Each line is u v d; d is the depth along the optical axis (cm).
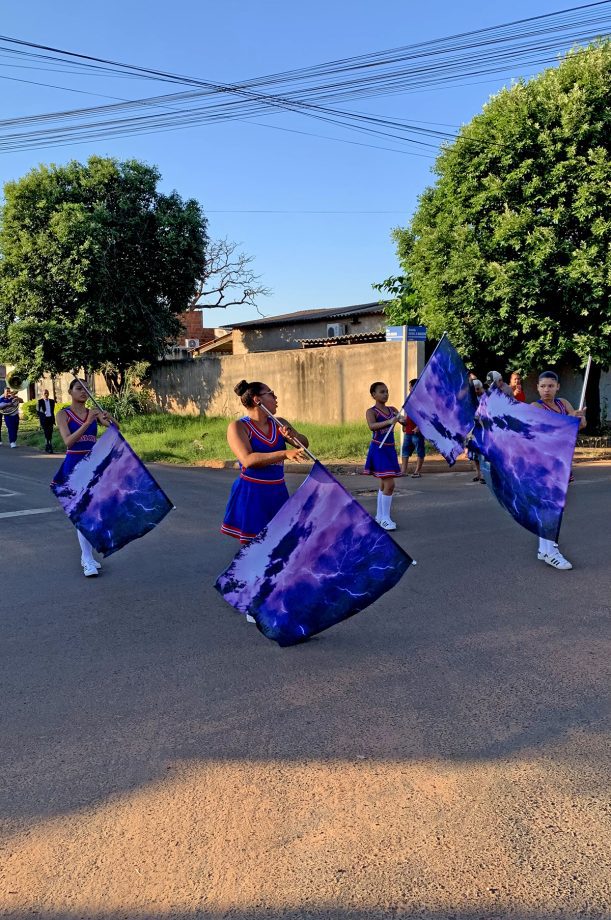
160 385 2394
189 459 1630
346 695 414
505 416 661
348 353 1798
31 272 2177
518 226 1451
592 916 247
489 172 1540
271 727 379
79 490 665
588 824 295
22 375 2289
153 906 256
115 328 2192
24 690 432
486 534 806
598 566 668
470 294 1518
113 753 358
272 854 281
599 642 485
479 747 354
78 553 775
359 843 286
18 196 2147
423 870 270
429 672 443
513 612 548
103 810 313
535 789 319
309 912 251
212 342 3366
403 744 358
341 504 478
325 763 344
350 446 1540
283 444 531
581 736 362
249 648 491
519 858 275
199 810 311
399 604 572
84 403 688
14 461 1681
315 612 484
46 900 261
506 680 429
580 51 1501
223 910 253
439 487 1172
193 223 2314
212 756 353
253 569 479
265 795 320
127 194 2239
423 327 1407
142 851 285
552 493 640
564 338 1484
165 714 398
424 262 1661
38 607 590
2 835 298
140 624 545
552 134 1465
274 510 521
